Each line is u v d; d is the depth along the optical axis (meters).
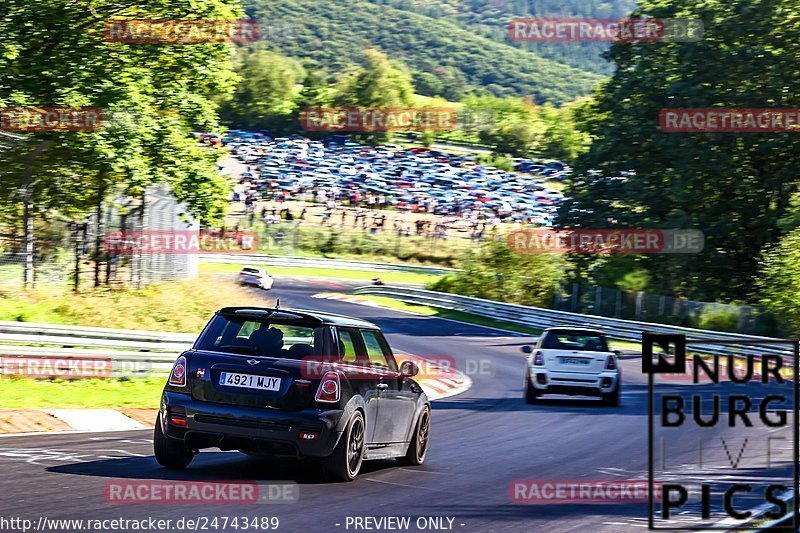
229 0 111.00
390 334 139.75
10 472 31.58
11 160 87.56
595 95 187.38
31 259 85.56
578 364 70.44
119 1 100.19
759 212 171.75
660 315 152.75
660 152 174.88
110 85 94.62
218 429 32.53
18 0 93.56
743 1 167.25
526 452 45.62
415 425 39.47
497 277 187.62
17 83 94.19
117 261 97.62
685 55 169.12
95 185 95.69
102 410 50.91
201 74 110.00
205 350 33.72
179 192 104.25
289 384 32.69
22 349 58.81
